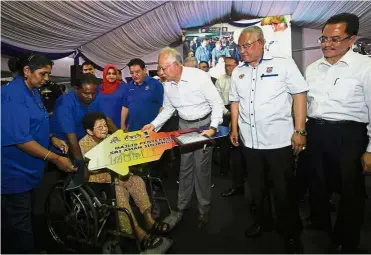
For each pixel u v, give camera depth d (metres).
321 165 1.64
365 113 1.46
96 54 5.17
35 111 1.49
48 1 3.34
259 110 1.55
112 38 4.97
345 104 1.46
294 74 1.46
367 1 4.15
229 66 3.10
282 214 1.65
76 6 3.70
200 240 1.94
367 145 1.47
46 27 3.72
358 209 1.56
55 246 1.90
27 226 1.54
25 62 1.42
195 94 1.86
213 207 2.49
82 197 1.68
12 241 1.53
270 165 1.61
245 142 1.69
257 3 4.78
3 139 1.38
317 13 4.88
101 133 1.77
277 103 1.52
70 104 1.95
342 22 1.36
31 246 1.58
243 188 2.74
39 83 1.46
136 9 4.45
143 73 2.44
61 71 4.90
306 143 1.67
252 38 1.44
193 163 2.05
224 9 4.97
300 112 1.48
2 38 3.36
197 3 4.73
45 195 2.81
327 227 1.82
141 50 5.78
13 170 1.44
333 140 1.51
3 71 3.63
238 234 2.01
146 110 2.46
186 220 2.25
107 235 1.81
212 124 1.82
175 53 1.80
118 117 2.49
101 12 4.09
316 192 1.75
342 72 1.46
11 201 1.48
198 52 5.07
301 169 1.94
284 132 1.55
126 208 1.67
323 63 1.53
